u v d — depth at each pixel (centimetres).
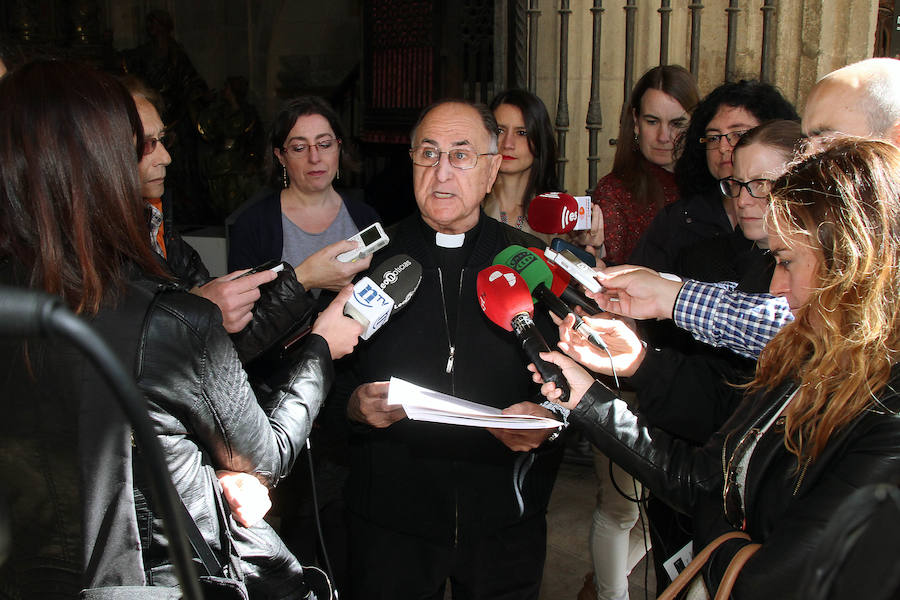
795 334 135
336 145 297
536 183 306
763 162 191
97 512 115
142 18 895
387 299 175
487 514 197
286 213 299
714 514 145
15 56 225
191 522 129
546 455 206
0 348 115
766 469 132
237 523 147
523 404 182
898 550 71
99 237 119
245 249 295
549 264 207
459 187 199
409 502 197
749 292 188
